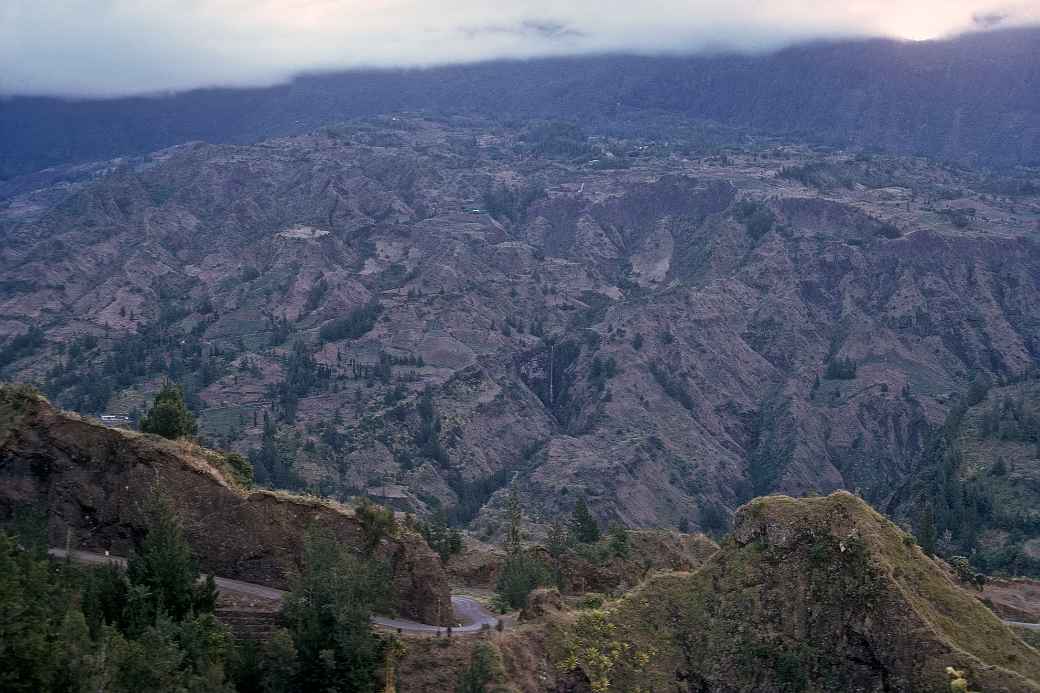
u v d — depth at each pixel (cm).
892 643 7312
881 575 7544
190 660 6606
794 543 7869
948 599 7606
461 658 7181
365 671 6931
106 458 7981
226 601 7469
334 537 7769
